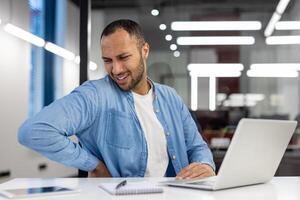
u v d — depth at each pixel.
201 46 4.55
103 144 1.62
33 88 4.85
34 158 4.55
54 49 4.83
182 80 4.41
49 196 1.03
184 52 4.56
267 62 4.54
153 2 4.44
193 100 4.29
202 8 4.55
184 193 1.08
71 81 5.75
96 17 2.94
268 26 4.52
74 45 5.77
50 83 5.24
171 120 1.75
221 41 4.56
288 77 4.48
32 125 1.37
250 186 1.25
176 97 1.84
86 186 1.21
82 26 2.75
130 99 1.68
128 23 1.61
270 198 1.03
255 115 4.25
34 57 4.86
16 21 4.21
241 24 4.55
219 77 4.46
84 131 1.63
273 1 4.48
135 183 1.24
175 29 4.56
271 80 4.50
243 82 4.46
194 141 1.80
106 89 1.66
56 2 5.43
